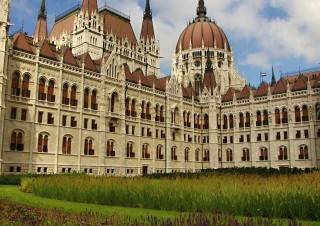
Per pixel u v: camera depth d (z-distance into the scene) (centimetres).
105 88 7394
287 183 2550
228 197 2380
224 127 9900
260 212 2278
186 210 2469
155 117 8650
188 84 12125
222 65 14075
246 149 9306
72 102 6788
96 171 6988
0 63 5478
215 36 14512
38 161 6003
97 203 2841
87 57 7525
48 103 6322
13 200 2914
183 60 14625
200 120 10050
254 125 9188
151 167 8288
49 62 6431
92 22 9731
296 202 2220
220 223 1538
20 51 5984
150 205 2602
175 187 2634
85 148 6875
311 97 8219
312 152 8044
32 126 5984
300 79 8762
